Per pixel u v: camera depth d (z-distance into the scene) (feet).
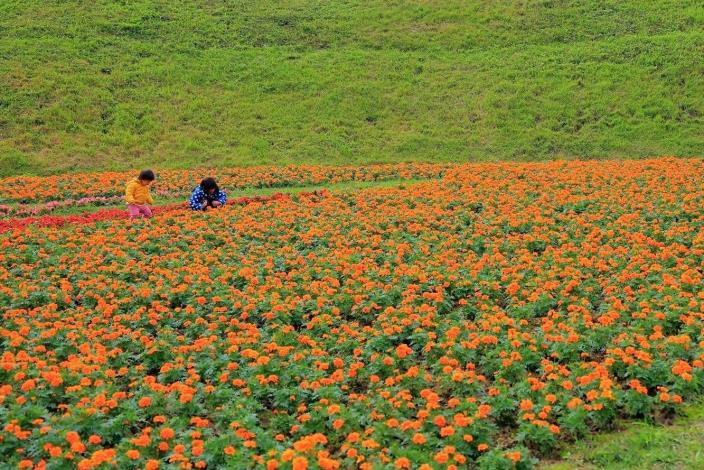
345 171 84.58
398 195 65.62
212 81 115.55
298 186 79.71
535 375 30.73
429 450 24.57
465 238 51.67
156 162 94.99
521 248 48.42
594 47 121.70
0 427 25.66
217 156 97.04
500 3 139.64
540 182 67.56
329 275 44.32
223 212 60.64
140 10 134.62
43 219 60.54
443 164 88.58
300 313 38.37
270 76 117.91
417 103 111.75
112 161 94.58
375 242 50.26
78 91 107.65
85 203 71.51
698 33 121.49
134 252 49.98
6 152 92.84
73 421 25.91
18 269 46.11
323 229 54.54
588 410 26.16
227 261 48.85
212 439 24.89
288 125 105.70
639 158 93.81
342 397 28.99
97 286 42.57
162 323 38.40
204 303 39.99
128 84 111.96
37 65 112.27
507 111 107.45
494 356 31.40
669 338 30.40
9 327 36.32
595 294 39.40
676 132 99.09
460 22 134.72
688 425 26.08
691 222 50.01
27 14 129.49
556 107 107.24
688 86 108.17
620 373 29.14
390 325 35.35
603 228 50.34
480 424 25.48
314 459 23.45
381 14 138.92
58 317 37.99
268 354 32.78
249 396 29.22
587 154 96.43
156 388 28.58
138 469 24.22
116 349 32.78
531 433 25.38
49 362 32.22
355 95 113.09
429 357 32.58
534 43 126.00
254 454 24.29
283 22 136.15
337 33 132.67
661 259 42.70
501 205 59.21
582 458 24.81
